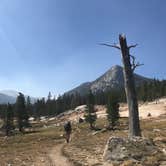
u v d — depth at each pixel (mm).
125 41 25562
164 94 173125
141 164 16234
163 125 61344
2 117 161375
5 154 26938
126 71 25547
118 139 18859
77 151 23438
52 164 18656
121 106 165250
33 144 40812
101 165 17375
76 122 127750
